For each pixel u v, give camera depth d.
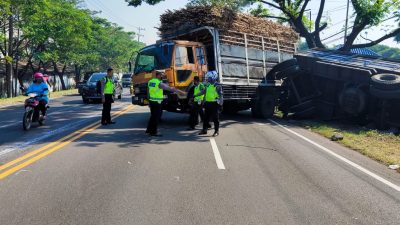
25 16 29.23
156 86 10.24
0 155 7.48
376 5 28.42
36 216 4.38
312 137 11.20
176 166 6.89
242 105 16.11
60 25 32.28
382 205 5.18
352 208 5.01
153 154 7.90
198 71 12.74
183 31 14.12
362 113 13.65
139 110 17.70
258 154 8.24
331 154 8.69
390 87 12.42
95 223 4.22
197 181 5.96
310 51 18.81
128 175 6.19
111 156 7.59
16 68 33.28
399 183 6.45
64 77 56.28
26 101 11.06
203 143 9.41
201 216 4.52
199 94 10.82
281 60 17.03
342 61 15.70
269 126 13.39
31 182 5.67
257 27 15.48
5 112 17.16
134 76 12.88
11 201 4.84
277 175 6.52
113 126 12.07
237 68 14.28
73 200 4.93
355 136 11.48
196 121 12.17
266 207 4.91
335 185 6.07
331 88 15.44
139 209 4.68
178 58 12.13
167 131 11.34
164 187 5.59
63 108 18.94
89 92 22.34
